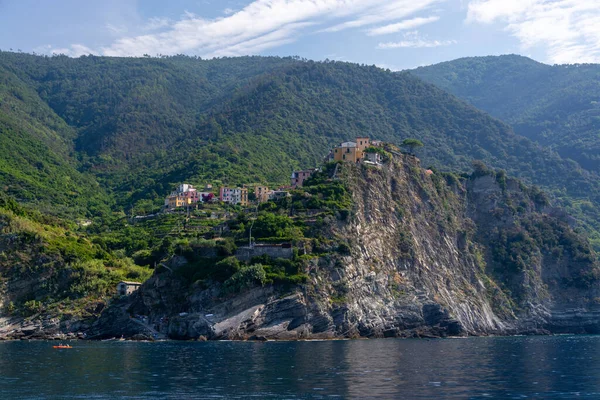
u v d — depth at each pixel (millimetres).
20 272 191750
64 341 175500
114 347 151875
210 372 104062
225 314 173125
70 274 193250
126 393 85625
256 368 108938
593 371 111938
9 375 101438
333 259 187250
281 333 171750
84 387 90188
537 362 125875
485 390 89562
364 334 186875
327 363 116062
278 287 175750
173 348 147750
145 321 183125
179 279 185500
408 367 112125
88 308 186625
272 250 183875
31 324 183875
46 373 103625
